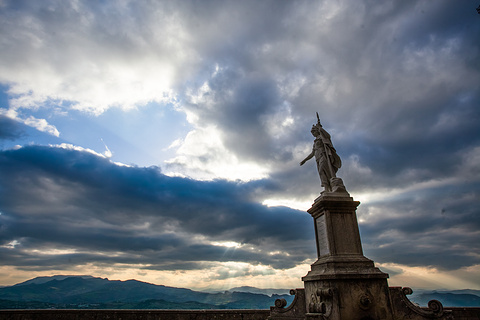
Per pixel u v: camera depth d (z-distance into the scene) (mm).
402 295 10133
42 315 13180
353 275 8758
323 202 10148
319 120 13086
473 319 13727
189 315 14188
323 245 10391
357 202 10312
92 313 13562
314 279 9391
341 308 8453
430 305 9820
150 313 13969
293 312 12078
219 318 14297
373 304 8664
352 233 10039
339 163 11930
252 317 14492
